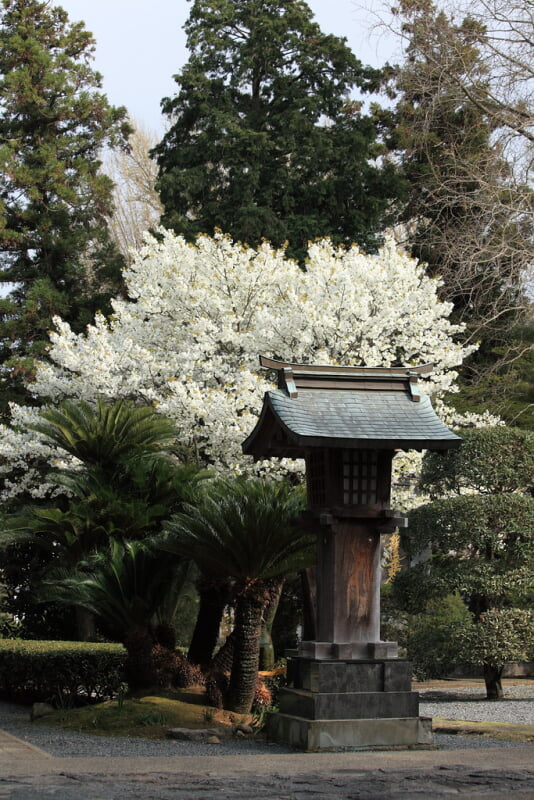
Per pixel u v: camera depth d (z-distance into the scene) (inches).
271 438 323.9
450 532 478.6
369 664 297.4
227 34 990.4
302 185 902.4
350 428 297.6
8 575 663.1
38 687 453.1
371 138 933.8
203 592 422.3
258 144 882.1
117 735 338.6
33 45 903.7
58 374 668.7
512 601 488.1
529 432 499.5
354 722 288.2
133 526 412.5
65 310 863.1
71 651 444.8
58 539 442.9
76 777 221.6
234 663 370.9
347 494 305.4
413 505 558.6
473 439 492.7
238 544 345.4
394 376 320.2
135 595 392.2
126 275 647.8
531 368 713.0
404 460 556.7
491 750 279.6
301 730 291.1
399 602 502.9
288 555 350.3
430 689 582.6
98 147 964.0
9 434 621.9
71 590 390.6
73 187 909.8
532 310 708.0
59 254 894.4
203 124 952.9
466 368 826.2
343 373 317.1
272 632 660.7
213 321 609.9
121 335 619.8
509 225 690.8
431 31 729.6
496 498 471.5
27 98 890.7
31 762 255.4
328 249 644.7
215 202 891.4
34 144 927.7
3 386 823.1
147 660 399.5
